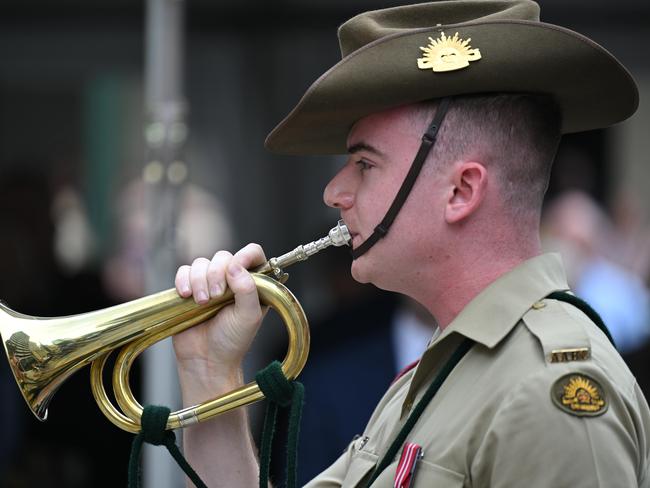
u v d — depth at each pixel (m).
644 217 18.41
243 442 6.64
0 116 16.72
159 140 10.01
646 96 18.59
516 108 6.11
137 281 16.62
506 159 6.08
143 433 6.25
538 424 5.41
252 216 16.05
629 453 5.50
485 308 5.96
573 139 18.22
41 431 12.73
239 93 15.34
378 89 6.00
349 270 11.85
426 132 6.07
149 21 10.23
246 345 6.39
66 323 6.30
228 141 15.76
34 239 13.68
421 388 6.14
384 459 6.02
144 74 16.20
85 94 16.94
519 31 5.97
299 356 6.27
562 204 16.28
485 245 6.11
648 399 12.24
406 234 6.12
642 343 12.85
